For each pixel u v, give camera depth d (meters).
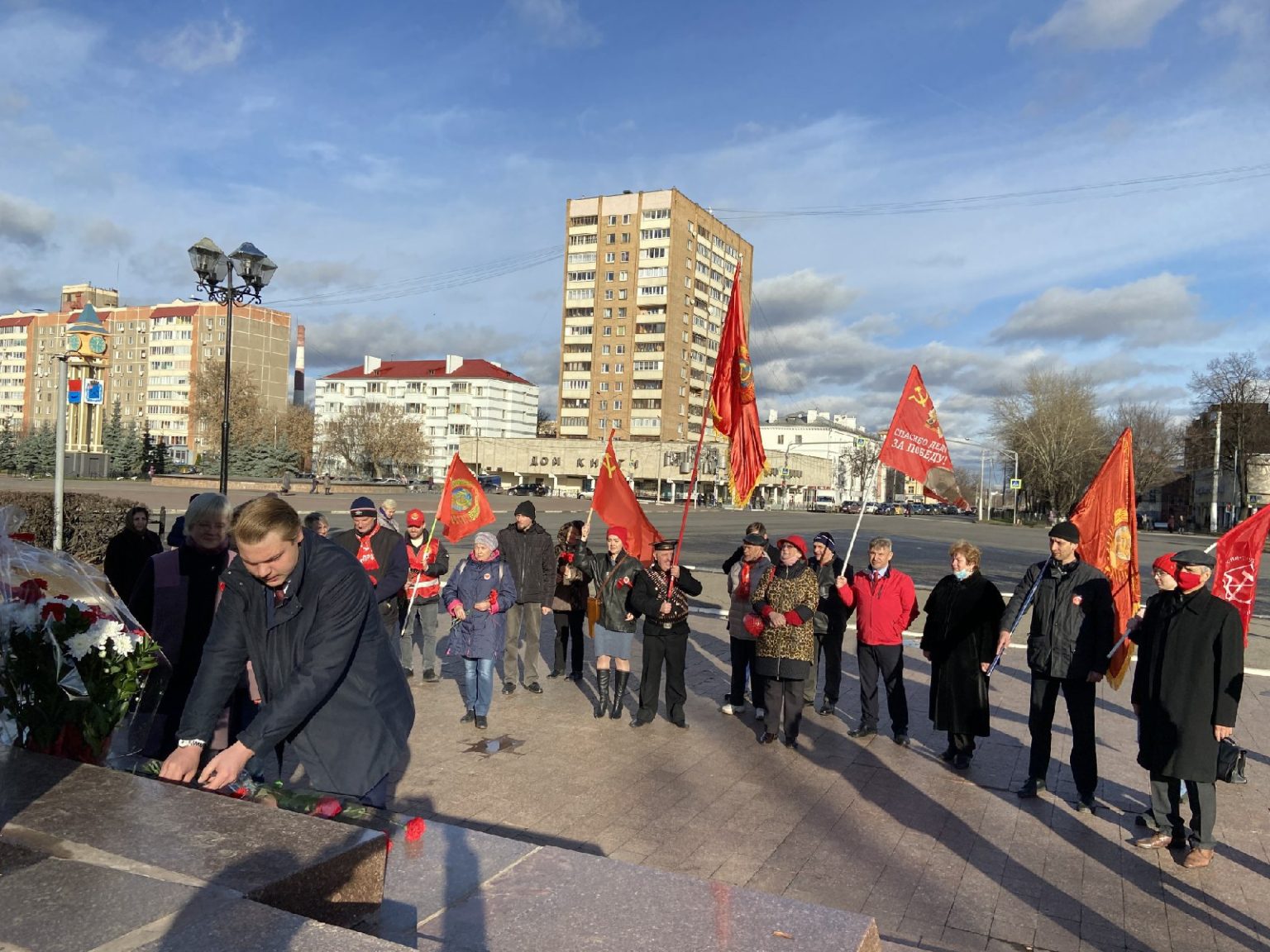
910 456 8.61
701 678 10.09
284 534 2.93
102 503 14.45
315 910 2.35
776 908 2.68
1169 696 5.17
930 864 5.00
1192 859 5.04
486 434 128.12
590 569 8.47
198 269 16.41
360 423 99.75
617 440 103.69
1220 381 66.94
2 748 3.22
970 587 6.97
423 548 9.34
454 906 2.65
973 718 6.88
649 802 5.86
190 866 2.29
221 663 3.23
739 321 8.47
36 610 3.58
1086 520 7.57
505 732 7.47
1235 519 68.81
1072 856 5.19
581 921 2.58
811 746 7.41
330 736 3.18
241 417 82.38
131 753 4.05
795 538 7.50
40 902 2.07
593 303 106.06
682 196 104.25
